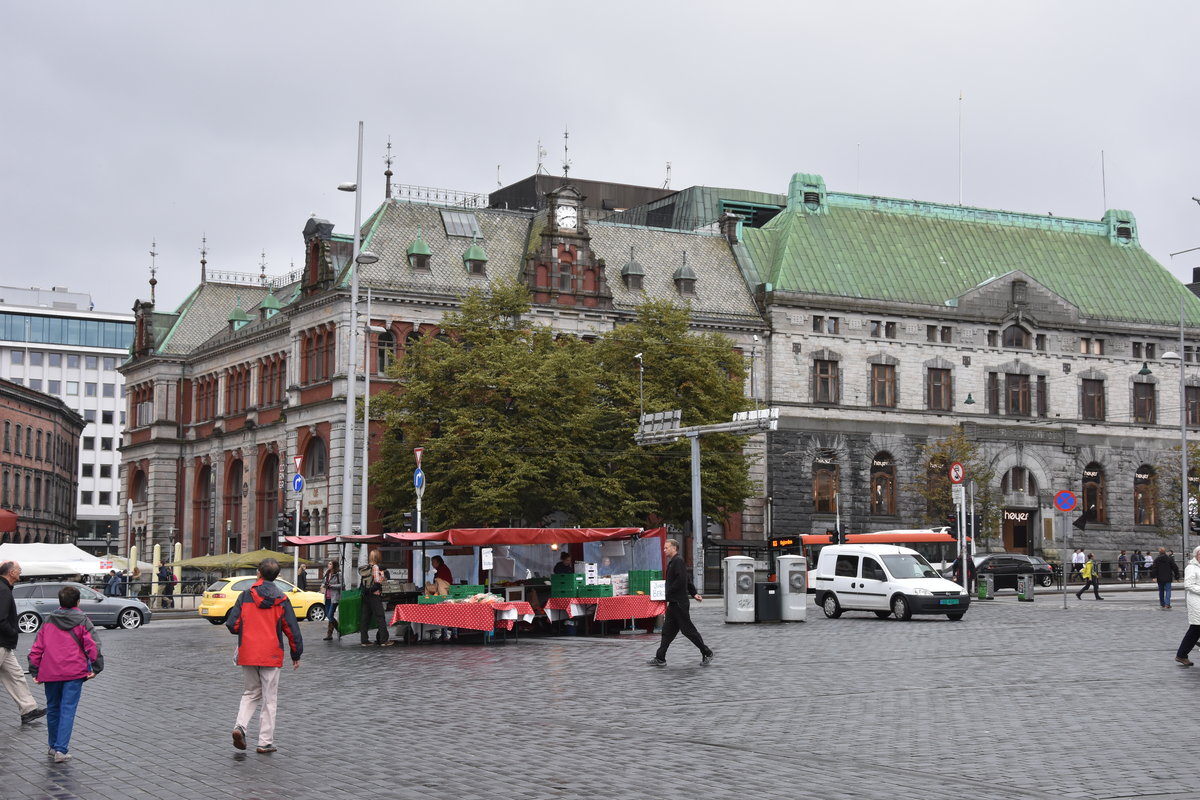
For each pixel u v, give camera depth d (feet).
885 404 305.32
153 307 364.17
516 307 245.86
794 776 56.59
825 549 165.89
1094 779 55.52
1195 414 334.44
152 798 53.11
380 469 240.32
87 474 597.93
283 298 330.95
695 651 114.93
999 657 104.83
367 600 132.36
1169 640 118.73
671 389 249.55
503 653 118.52
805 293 300.40
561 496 233.55
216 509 326.24
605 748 64.03
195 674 103.45
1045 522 312.91
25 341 592.19
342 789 54.49
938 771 57.62
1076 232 346.13
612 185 420.77
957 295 314.96
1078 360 323.57
